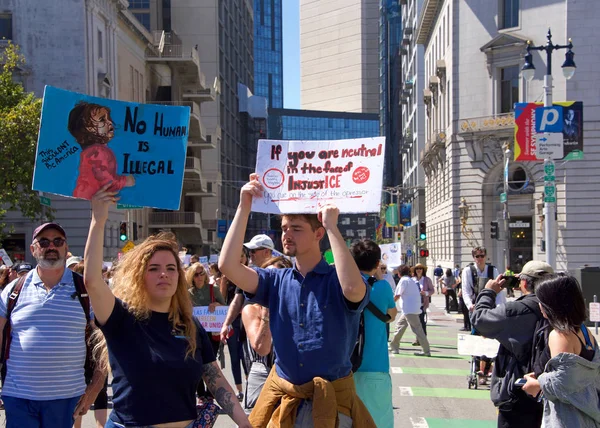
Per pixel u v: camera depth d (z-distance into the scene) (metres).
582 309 4.90
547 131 21.38
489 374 12.37
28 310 5.85
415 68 75.94
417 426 9.40
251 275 4.46
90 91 40.03
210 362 4.62
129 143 4.80
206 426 4.51
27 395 5.72
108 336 4.32
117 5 44.25
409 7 83.25
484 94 44.22
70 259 10.94
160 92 56.19
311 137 143.62
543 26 41.41
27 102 29.98
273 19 177.75
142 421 4.23
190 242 57.72
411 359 15.70
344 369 4.34
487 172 44.09
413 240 74.50
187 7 73.00
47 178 4.63
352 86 171.62
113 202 4.64
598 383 4.84
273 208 4.58
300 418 4.26
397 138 104.44
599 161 39.75
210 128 72.56
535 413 5.47
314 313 4.27
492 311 5.53
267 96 174.62
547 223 21.84
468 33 44.72
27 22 39.22
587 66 40.22
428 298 19.52
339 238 4.25
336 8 174.25
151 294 4.35
